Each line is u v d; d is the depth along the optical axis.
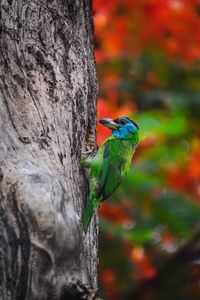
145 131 18.00
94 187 10.16
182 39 19.94
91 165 10.16
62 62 10.29
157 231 20.33
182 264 18.97
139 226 17.67
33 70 9.85
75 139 9.95
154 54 21.25
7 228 7.95
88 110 10.56
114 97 20.84
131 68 21.34
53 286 7.96
